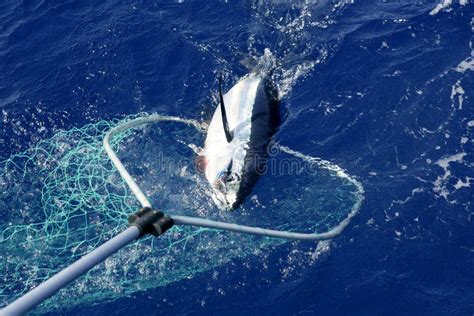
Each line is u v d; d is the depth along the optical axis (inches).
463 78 505.0
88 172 438.3
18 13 585.9
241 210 410.6
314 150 454.3
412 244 395.5
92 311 356.8
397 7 580.4
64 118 490.6
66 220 403.5
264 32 556.4
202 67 527.2
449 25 555.8
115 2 595.2
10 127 481.1
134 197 420.2
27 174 441.7
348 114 481.1
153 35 557.3
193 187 429.7
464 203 417.4
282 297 367.9
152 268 378.0
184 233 396.2
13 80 523.8
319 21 565.6
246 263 382.6
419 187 427.8
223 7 583.2
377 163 446.3
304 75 514.9
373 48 536.7
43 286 176.7
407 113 480.4
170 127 474.3
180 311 360.5
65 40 558.3
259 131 443.8
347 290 371.9
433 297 367.6
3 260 378.3
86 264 189.5
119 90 512.7
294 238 327.0
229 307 363.3
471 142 456.8
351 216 402.6
